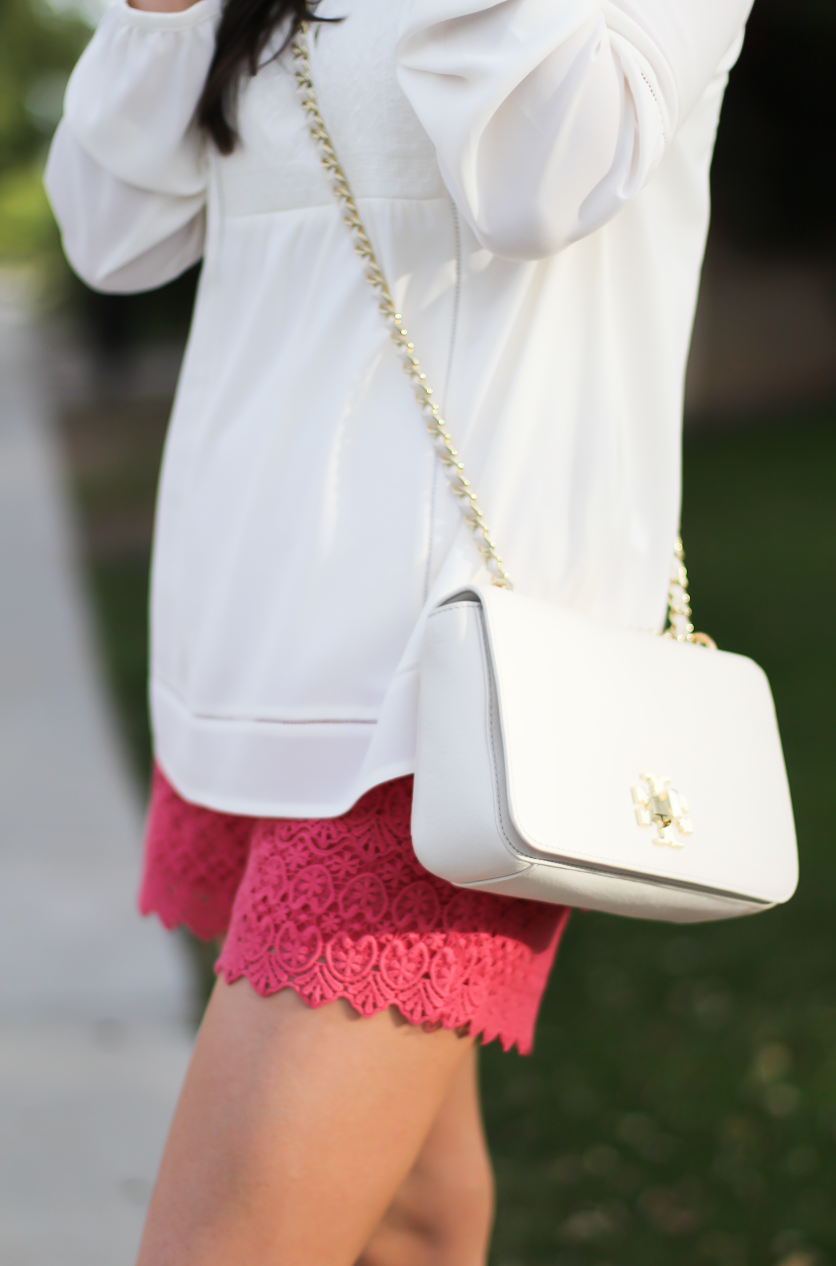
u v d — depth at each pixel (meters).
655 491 1.39
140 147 1.50
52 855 3.67
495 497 1.29
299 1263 1.22
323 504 1.31
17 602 7.26
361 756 1.30
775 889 1.29
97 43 1.51
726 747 1.30
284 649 1.33
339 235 1.32
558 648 1.20
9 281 54.56
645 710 1.25
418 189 1.28
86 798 4.13
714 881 1.23
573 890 1.17
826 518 8.99
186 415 1.52
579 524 1.32
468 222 1.19
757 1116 2.48
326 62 1.32
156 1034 2.76
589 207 1.15
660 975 3.02
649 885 1.20
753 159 14.45
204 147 1.49
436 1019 1.25
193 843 1.58
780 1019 2.80
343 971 1.22
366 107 1.29
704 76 1.19
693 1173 2.33
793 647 5.74
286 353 1.36
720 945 3.15
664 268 1.38
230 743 1.38
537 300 1.31
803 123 14.21
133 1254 2.11
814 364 14.57
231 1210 1.20
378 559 1.30
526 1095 2.58
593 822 1.16
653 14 1.14
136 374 24.23
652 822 1.20
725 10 1.19
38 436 16.12
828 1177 2.30
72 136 1.59
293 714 1.33
